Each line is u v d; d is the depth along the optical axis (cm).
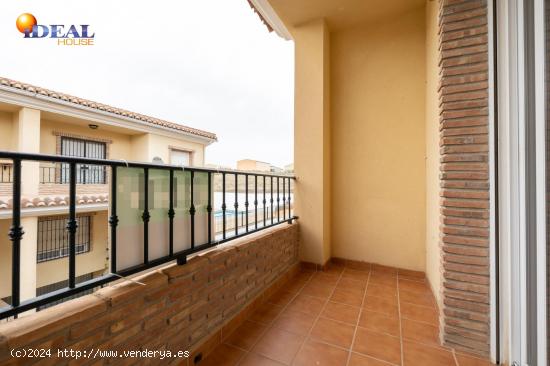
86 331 86
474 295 143
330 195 308
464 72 146
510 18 129
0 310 73
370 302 209
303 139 289
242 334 165
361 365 136
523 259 121
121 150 726
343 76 304
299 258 289
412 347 151
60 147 596
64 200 450
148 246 117
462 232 146
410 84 271
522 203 121
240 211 261
